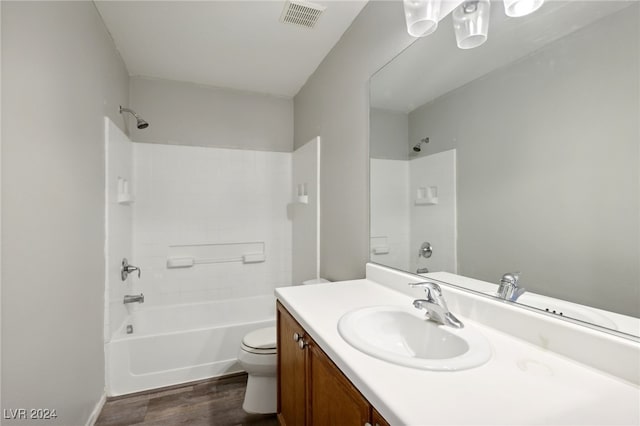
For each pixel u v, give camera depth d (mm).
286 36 2092
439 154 1287
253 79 2785
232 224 2994
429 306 1056
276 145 3180
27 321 1054
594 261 767
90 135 1662
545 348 825
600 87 751
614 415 565
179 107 2834
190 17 1886
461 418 554
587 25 777
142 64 2494
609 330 729
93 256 1691
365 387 680
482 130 1088
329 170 2260
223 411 1819
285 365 1408
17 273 1001
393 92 1550
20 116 1030
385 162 1615
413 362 751
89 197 1640
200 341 2178
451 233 1227
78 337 1478
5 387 937
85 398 1570
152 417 1751
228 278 2975
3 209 939
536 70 905
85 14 1604
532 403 599
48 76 1213
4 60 952
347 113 1997
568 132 823
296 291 1466
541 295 890
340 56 2102
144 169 2699
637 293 689
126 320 2357
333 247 2180
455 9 1136
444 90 1256
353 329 993
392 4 1550
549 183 872
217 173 2949
